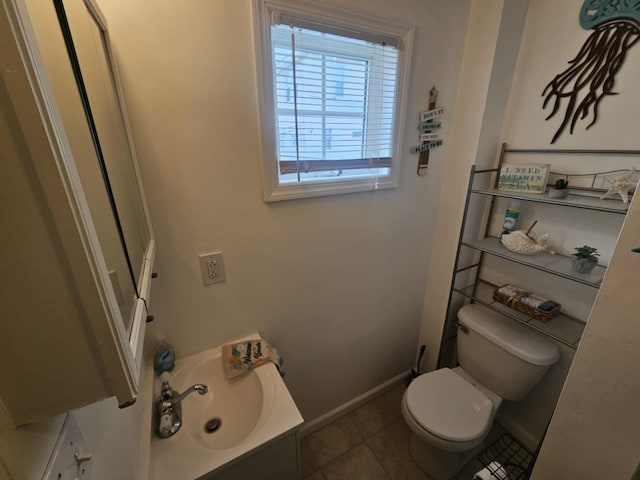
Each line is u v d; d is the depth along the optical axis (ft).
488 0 4.03
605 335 2.40
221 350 3.96
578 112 3.94
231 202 3.46
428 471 4.72
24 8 0.76
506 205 4.94
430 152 4.81
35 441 1.10
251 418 3.30
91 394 1.16
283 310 4.37
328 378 5.37
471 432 4.03
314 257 4.32
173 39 2.70
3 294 0.93
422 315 6.27
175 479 2.52
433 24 4.03
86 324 1.04
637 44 3.34
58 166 0.85
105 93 2.05
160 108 2.82
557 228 4.38
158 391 3.33
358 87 3.81
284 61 3.27
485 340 4.77
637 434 2.32
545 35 4.10
